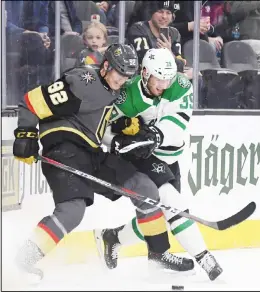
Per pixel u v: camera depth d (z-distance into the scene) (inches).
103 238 379.6
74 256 402.9
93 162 343.3
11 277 348.8
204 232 450.0
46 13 487.2
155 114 354.9
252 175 469.1
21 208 399.5
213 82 482.0
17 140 333.7
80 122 336.8
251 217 464.4
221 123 457.7
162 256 369.1
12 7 474.6
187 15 507.2
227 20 515.8
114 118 356.2
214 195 456.1
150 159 365.4
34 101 328.8
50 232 324.5
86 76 330.0
